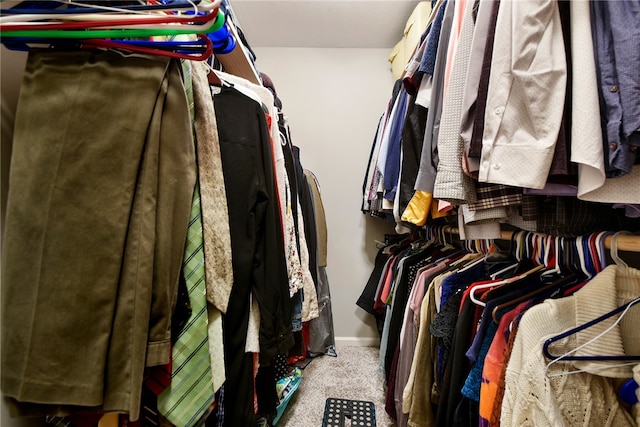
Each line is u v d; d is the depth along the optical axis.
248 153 0.70
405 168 1.01
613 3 0.41
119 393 0.40
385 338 1.47
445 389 0.76
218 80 0.73
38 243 0.39
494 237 0.79
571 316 0.52
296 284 0.99
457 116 0.66
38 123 0.41
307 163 2.10
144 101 0.43
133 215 0.42
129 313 0.41
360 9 1.75
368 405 1.32
